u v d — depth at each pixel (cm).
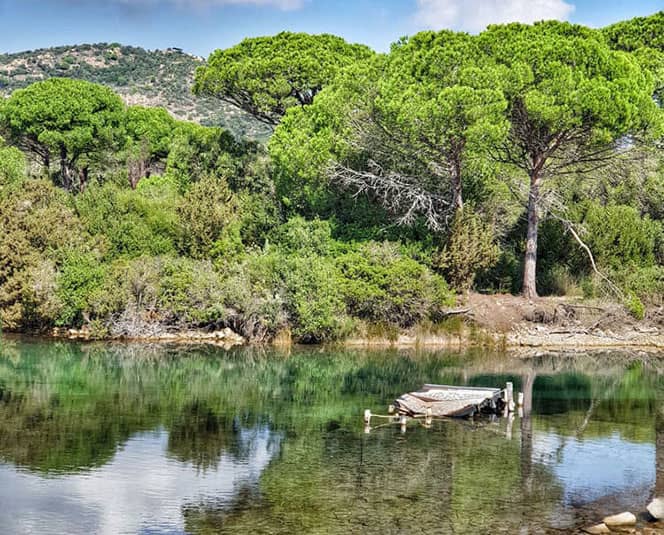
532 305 4247
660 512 1616
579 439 2238
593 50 3988
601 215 4553
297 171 4606
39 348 3634
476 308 4200
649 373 3372
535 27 4234
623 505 1697
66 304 3941
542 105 3812
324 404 2658
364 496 1730
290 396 2777
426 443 2175
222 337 4050
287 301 4006
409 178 4528
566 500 1722
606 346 4153
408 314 4078
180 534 1514
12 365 3209
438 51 4112
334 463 1973
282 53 5450
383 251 4122
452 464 1980
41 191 4381
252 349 3819
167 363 3366
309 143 4553
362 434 2266
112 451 2038
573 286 4453
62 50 15762
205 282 4016
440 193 4562
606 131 3831
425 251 4281
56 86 6388
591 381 3148
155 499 1695
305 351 3791
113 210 4397
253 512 1627
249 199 4797
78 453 2011
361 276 4069
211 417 2434
